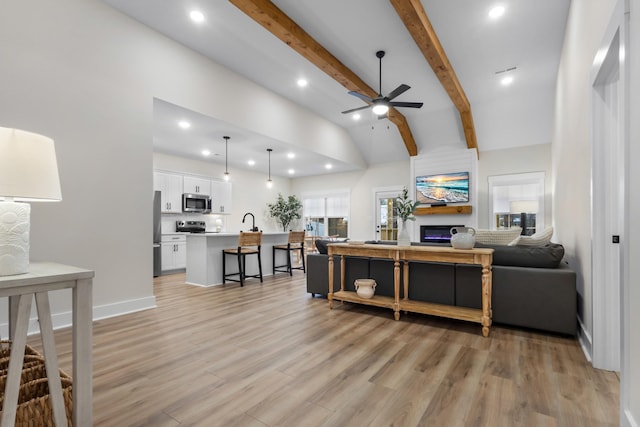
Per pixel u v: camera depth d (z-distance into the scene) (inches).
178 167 269.0
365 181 335.0
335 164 303.7
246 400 67.6
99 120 123.9
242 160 284.0
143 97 137.9
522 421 60.3
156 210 234.7
